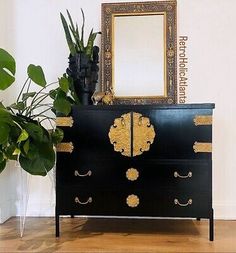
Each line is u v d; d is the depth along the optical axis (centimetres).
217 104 258
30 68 206
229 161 257
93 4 265
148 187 213
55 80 268
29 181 269
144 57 260
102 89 260
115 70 261
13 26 268
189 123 210
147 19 261
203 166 209
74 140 216
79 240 210
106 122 214
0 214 249
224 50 257
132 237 216
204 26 258
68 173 217
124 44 261
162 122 211
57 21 268
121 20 262
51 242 206
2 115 193
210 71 258
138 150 213
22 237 217
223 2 256
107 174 215
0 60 191
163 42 259
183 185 211
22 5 268
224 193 258
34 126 202
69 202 217
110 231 229
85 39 266
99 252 189
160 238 214
